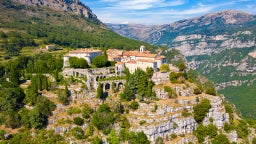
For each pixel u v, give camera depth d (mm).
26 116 178500
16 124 177250
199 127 194750
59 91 195125
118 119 185375
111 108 190000
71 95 194375
